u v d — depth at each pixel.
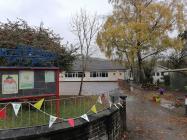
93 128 10.62
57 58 17.27
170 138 14.39
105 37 42.38
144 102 25.89
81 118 9.95
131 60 44.22
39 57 13.62
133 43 42.31
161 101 26.55
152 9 42.47
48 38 18.14
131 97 29.67
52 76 11.14
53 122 8.84
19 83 10.16
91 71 69.00
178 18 42.69
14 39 15.73
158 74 61.44
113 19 44.19
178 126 16.78
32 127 8.41
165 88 42.28
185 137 14.55
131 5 44.06
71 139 9.38
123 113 15.48
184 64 56.66
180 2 43.22
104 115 11.33
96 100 12.65
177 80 41.84
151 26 42.69
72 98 12.78
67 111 11.41
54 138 8.80
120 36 41.28
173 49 44.31
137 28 41.06
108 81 67.94
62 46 19.08
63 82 64.50
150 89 39.62
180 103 24.22
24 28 18.23
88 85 50.75
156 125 17.02
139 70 46.66
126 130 15.80
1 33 15.70
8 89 9.88
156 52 44.50
